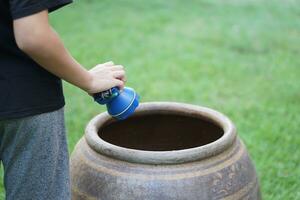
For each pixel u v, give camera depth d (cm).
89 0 777
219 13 750
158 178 221
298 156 377
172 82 512
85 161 238
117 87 227
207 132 270
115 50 591
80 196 235
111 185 226
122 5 769
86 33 645
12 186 215
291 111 453
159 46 611
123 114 231
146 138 280
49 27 192
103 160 232
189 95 483
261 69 552
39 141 207
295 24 714
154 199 220
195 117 270
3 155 215
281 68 555
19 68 201
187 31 669
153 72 535
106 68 225
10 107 201
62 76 205
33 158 209
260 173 353
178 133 278
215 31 672
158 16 725
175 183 221
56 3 191
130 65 550
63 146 218
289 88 504
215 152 228
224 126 251
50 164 211
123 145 279
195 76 528
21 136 206
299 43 640
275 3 807
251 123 427
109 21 695
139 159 223
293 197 327
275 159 372
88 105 463
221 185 225
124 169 225
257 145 391
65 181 220
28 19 187
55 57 196
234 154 237
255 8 780
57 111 211
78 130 411
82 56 566
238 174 233
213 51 599
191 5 787
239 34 662
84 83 212
